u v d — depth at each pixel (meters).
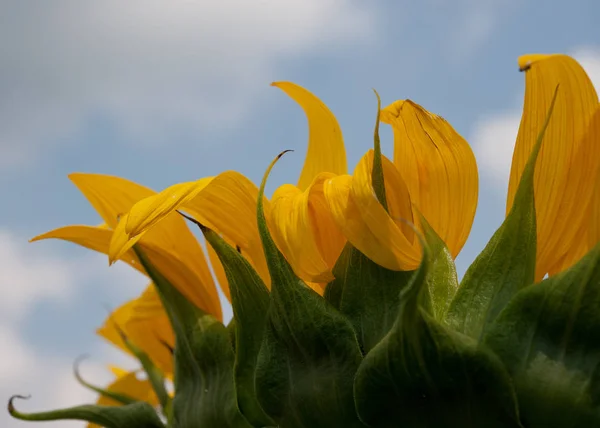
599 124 0.51
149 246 0.56
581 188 0.52
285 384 0.50
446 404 0.48
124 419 0.57
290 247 0.51
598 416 0.48
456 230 0.52
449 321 0.50
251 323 0.51
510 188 0.52
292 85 0.57
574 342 0.48
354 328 0.50
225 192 0.53
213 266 0.56
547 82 0.52
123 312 0.66
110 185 0.57
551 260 0.52
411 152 0.53
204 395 0.54
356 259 0.51
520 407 0.48
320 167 0.57
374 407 0.49
